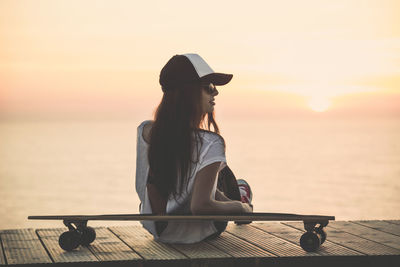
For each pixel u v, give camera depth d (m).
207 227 3.56
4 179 112.25
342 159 142.88
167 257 3.18
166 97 3.36
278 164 129.50
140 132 3.53
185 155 3.27
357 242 3.60
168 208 3.43
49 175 119.31
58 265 3.07
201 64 3.34
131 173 120.88
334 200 74.12
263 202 73.94
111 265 3.11
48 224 57.41
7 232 3.97
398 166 121.62
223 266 3.18
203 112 3.34
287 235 3.83
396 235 3.84
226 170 3.66
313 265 3.22
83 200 81.19
